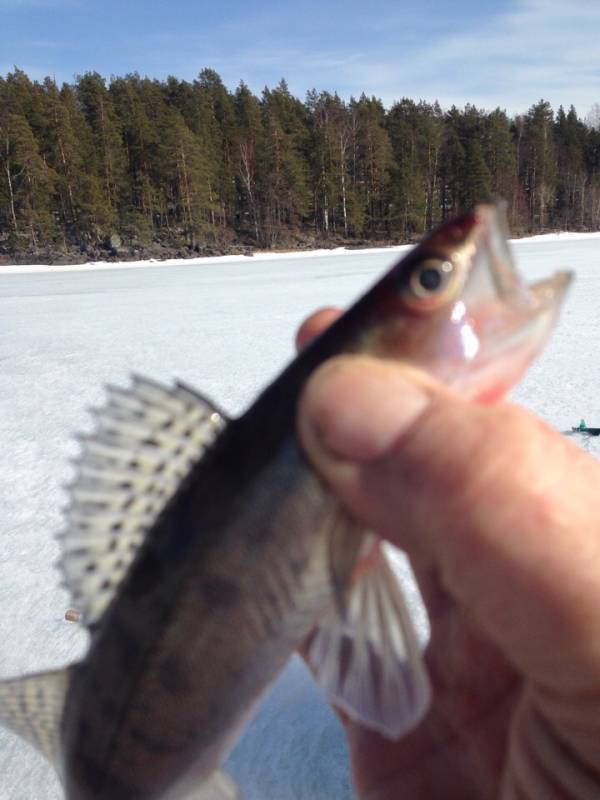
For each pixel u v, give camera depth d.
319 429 0.12
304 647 0.16
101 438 0.14
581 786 0.12
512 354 0.13
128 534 0.14
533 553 0.11
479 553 0.11
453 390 0.13
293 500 0.13
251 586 0.13
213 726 0.13
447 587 0.12
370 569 0.13
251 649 0.13
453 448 0.11
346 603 0.13
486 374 0.13
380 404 0.11
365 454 0.12
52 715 0.14
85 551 0.14
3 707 0.15
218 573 0.13
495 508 0.11
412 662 0.13
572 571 0.11
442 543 0.11
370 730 0.17
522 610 0.11
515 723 0.13
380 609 0.13
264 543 0.13
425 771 0.15
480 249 0.13
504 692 0.14
